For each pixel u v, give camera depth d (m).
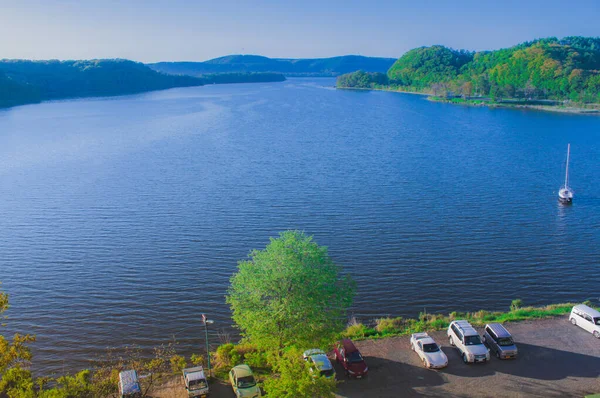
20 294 54.19
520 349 38.31
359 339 41.31
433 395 32.97
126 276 58.31
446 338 40.72
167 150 138.00
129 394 33.06
